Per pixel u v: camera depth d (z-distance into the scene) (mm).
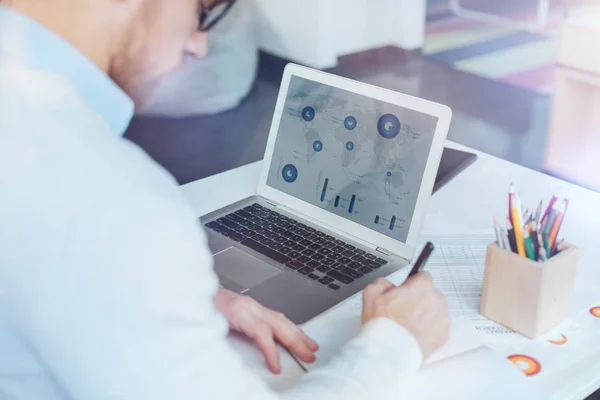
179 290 501
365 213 1063
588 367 766
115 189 489
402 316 755
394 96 1044
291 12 1810
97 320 471
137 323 479
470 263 977
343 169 1098
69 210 471
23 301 469
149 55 1381
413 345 714
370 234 1052
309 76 1151
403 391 683
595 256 987
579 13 1771
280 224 1116
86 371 477
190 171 1739
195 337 507
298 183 1155
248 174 1328
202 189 1259
